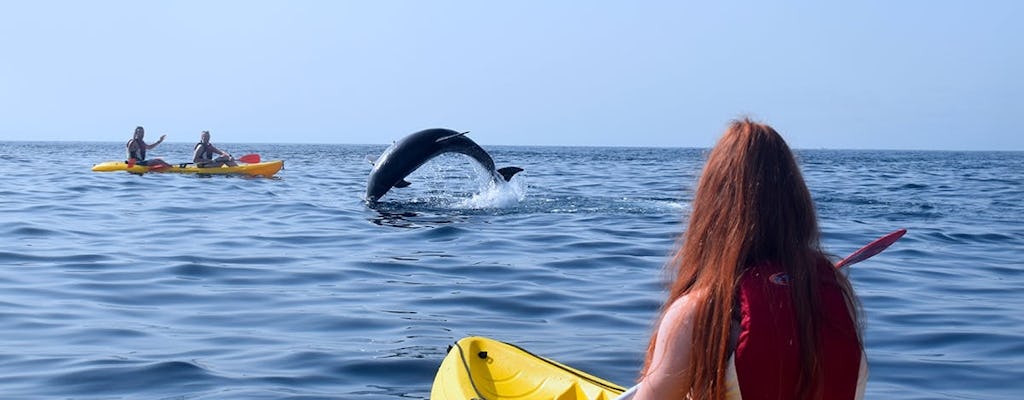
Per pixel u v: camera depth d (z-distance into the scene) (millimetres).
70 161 43281
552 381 4863
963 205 20984
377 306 8445
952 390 6227
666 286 3049
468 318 8016
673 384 2770
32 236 12805
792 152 2889
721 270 2740
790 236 2764
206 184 22594
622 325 7828
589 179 31172
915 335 7691
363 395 5844
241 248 11961
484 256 11492
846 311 2754
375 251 11828
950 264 11625
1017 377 6523
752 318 2645
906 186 29984
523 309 8414
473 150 18375
